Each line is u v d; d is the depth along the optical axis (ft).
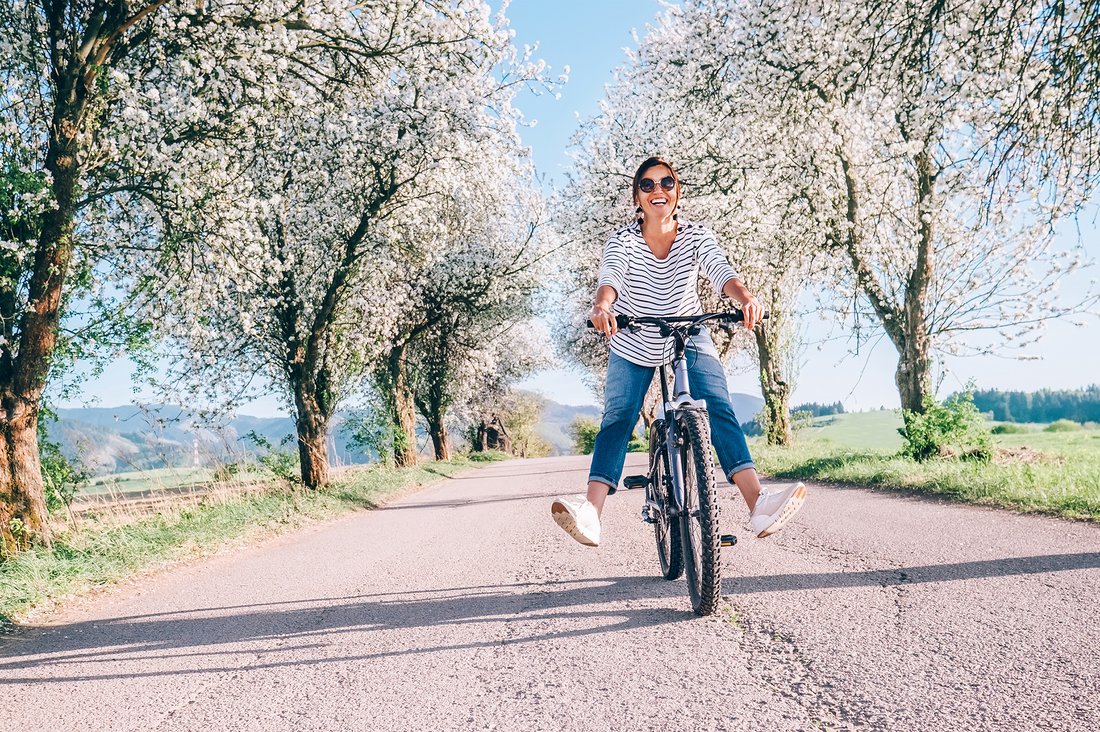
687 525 12.07
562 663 9.85
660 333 11.98
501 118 48.78
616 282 11.98
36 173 27.89
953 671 8.28
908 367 44.39
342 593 16.46
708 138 49.88
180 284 36.17
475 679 9.55
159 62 34.22
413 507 44.06
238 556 25.61
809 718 7.46
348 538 28.81
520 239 87.10
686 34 48.57
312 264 51.52
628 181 61.57
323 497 45.44
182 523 32.32
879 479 31.81
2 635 14.90
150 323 38.99
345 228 51.90
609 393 12.47
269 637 12.75
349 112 45.11
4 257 28.73
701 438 11.34
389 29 39.42
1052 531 16.46
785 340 75.66
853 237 45.09
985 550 14.80
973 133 32.50
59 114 29.14
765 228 53.31
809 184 45.32
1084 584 11.44
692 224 12.65
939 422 38.22
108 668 11.61
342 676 10.19
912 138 32.07
